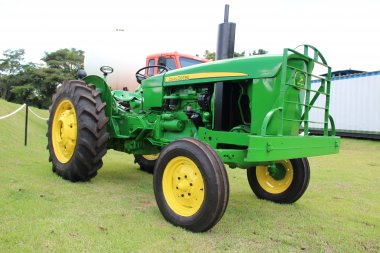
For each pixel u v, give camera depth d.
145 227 2.61
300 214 3.29
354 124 13.33
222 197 2.51
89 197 3.33
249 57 3.12
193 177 2.67
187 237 2.48
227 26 3.40
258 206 3.53
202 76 3.39
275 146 2.63
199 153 2.60
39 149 6.22
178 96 3.68
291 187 3.63
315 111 13.25
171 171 2.85
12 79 34.19
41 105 33.19
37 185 3.62
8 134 7.04
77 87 4.04
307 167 3.60
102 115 3.89
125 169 5.12
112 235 2.39
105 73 4.34
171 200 2.81
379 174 5.93
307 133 3.09
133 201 3.32
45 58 35.38
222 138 3.15
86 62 6.78
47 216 2.67
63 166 3.98
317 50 3.20
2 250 2.05
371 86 12.71
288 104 3.01
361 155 8.96
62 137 4.06
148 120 4.04
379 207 3.69
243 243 2.46
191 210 2.68
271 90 2.94
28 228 2.39
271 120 2.92
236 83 3.27
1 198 3.01
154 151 4.27
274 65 2.93
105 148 3.94
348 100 13.55
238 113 3.29
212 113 3.34
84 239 2.28
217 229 2.71
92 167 3.91
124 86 6.58
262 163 3.26
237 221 2.95
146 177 4.58
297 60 3.03
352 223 3.08
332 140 3.21
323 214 3.33
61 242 2.21
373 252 2.45
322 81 3.28
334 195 4.21
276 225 2.91
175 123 3.64
